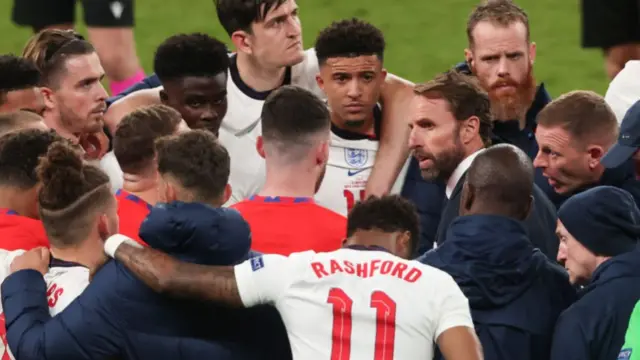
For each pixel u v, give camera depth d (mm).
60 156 15695
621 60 33500
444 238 19016
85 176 15773
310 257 15219
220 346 15242
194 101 20594
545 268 16438
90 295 15125
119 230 17234
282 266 15062
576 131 19094
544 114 19484
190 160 15305
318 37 21172
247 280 14953
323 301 14883
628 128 18031
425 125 19203
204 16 48156
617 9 33000
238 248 15180
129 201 17484
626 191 18328
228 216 15172
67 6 38281
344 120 21312
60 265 15922
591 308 15938
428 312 14859
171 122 17688
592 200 16469
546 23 47438
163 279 14883
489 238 15922
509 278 15984
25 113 19141
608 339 15828
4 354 16438
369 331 14789
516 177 16109
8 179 17000
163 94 20891
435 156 19188
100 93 21734
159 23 47438
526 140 22812
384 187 21484
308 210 17062
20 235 16844
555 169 19453
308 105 17156
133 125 17516
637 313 15086
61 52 21406
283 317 15062
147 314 15062
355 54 20766
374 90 21125
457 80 19281
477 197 16250
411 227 15820
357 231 15742
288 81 22438
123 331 15047
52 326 15070
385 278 14984
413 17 48094
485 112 19234
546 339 16188
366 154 21812
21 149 17109
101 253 15906
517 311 16000
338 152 21703
